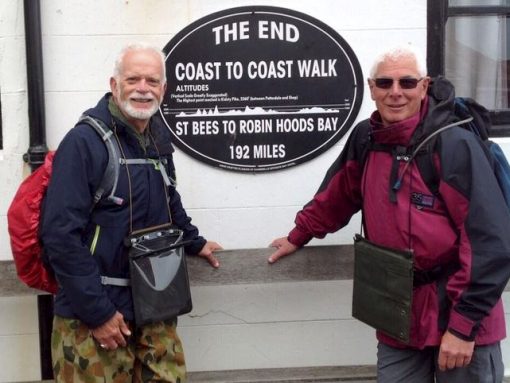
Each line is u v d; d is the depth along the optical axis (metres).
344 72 3.87
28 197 2.92
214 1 3.82
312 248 3.66
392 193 2.87
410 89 2.83
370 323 3.00
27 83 3.74
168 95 3.83
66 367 2.92
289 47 3.85
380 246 2.92
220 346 4.01
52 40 3.78
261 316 4.00
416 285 2.89
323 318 4.02
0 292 3.62
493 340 2.87
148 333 3.01
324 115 3.88
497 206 2.73
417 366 3.01
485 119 3.02
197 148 3.86
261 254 3.64
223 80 3.84
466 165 2.76
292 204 3.92
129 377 2.99
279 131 3.88
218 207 3.91
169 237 2.99
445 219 2.82
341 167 3.29
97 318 2.78
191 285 3.62
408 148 2.85
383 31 3.88
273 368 4.02
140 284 2.88
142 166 2.93
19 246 2.94
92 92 3.82
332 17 3.86
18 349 3.94
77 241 2.76
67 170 2.78
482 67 4.12
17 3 3.75
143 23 3.81
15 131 3.80
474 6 4.07
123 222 2.88
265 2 3.83
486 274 2.70
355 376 3.89
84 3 3.78
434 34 3.91
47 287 3.06
